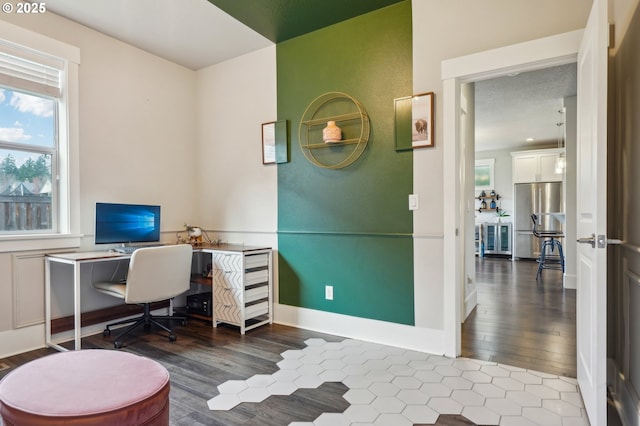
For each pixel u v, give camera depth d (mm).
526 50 2307
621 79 1956
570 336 2979
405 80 2787
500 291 4684
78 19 3000
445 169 2619
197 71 4090
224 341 2945
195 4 2791
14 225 2797
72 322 3045
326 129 3045
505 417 1822
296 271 3365
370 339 2951
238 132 3768
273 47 3500
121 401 1141
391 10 2848
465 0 2537
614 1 2057
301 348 2779
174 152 3869
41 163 2936
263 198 3588
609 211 2125
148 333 3160
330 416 1836
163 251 2885
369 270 2971
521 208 7793
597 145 1571
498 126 6422
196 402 1977
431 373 2320
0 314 2648
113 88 3328
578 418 1808
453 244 2594
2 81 2672
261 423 1780
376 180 2934
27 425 1067
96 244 3070
